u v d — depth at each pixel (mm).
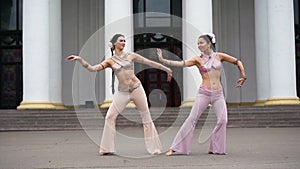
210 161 7965
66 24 29938
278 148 10406
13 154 9906
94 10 29953
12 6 29609
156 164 7625
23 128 20688
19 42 29578
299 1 29641
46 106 22969
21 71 29422
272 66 23375
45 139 14672
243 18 30219
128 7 22391
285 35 23188
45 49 23406
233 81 29562
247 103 29500
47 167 7609
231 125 20453
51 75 24172
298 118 20656
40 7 23359
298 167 7207
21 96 29391
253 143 11805
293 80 23281
